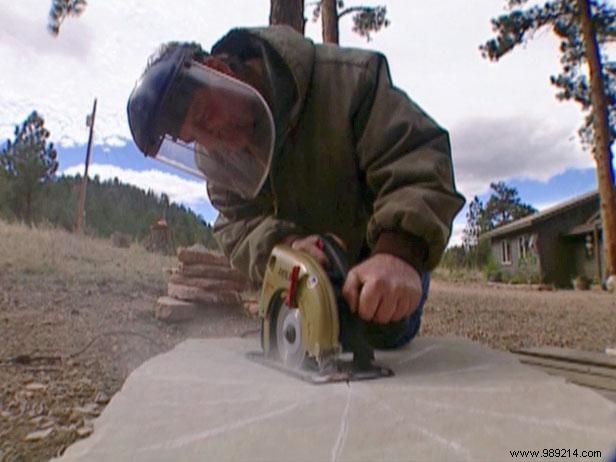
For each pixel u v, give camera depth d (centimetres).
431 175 111
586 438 69
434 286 1223
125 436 75
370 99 127
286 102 127
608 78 1130
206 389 99
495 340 448
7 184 1210
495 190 3488
